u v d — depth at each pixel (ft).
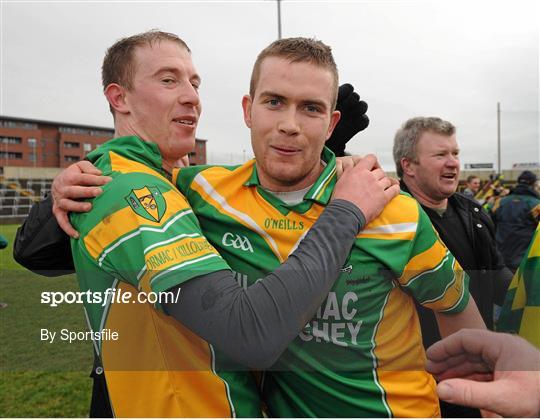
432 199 6.15
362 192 3.20
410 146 6.20
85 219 3.25
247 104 3.76
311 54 3.14
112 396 3.30
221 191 3.50
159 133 3.96
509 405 2.53
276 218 3.33
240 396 3.23
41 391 7.00
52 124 92.07
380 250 3.19
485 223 6.24
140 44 3.92
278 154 3.19
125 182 3.21
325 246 2.90
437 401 3.45
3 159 87.86
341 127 4.76
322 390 3.23
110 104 4.16
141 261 3.01
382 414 3.26
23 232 3.81
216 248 3.39
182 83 3.96
